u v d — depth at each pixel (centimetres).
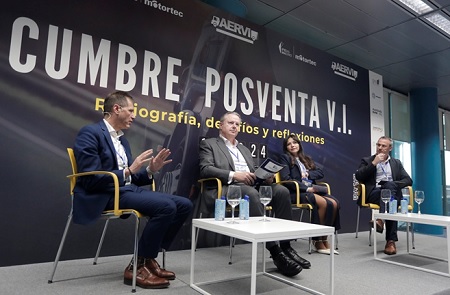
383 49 492
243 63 358
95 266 228
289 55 404
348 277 221
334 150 443
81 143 188
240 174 256
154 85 294
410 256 300
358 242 365
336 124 450
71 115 253
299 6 385
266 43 382
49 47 247
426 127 641
